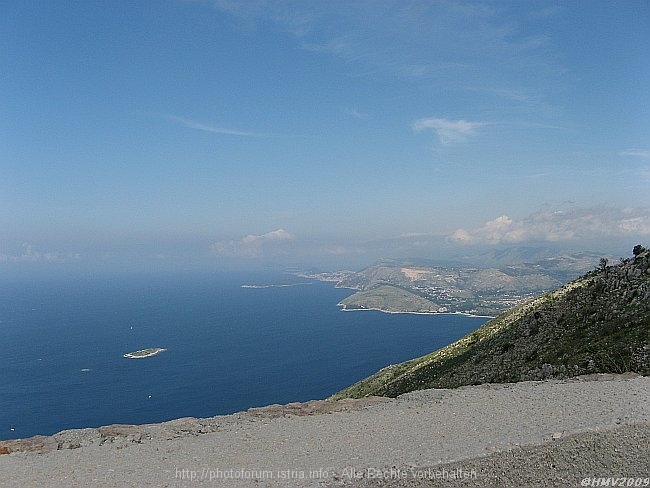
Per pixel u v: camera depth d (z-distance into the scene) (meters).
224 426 14.91
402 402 17.25
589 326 31.66
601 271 39.81
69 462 11.72
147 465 11.27
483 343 42.78
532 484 9.91
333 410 16.91
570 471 10.34
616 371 23.78
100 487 9.90
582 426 12.14
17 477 10.69
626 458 10.82
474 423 13.39
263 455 11.66
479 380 33.38
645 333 26.16
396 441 12.16
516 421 13.23
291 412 16.78
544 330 35.31
